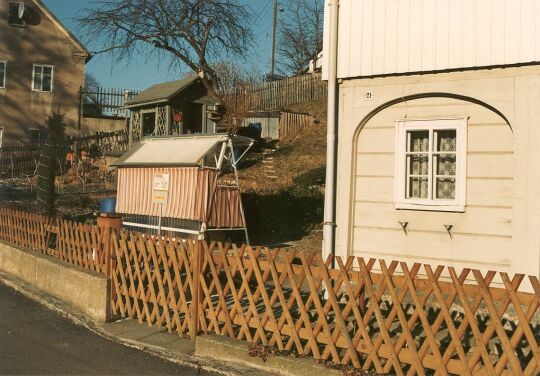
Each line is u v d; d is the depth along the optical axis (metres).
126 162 14.77
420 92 8.53
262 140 25.97
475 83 8.13
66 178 24.05
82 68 34.56
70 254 9.79
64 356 6.91
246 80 39.56
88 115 34.75
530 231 7.70
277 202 16.36
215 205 13.52
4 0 32.94
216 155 14.03
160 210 13.20
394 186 8.73
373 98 8.89
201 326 7.11
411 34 8.55
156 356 6.90
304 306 6.09
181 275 7.70
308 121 28.36
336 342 5.86
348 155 9.06
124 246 8.21
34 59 33.50
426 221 8.48
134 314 8.25
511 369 4.96
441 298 5.25
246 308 7.12
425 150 8.71
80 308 8.77
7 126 32.94
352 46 9.01
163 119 23.02
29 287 10.29
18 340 7.51
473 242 8.12
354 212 9.05
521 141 7.79
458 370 5.17
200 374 6.30
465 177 8.20
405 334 5.43
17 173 28.61
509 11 7.86
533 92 7.74
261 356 6.22
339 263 5.87
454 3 8.25
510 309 6.71
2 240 12.41
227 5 32.12
